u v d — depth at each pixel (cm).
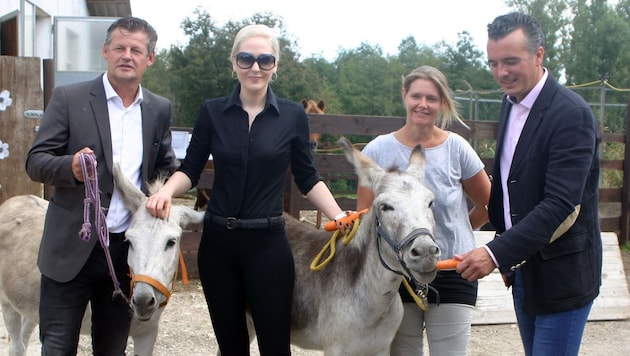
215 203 359
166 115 375
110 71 344
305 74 2591
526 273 321
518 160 319
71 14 1480
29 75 753
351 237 372
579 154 296
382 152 395
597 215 321
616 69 3666
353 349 365
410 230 310
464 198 391
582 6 3769
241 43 353
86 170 310
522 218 319
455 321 377
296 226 439
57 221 340
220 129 355
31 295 416
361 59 4506
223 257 356
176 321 617
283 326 359
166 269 321
